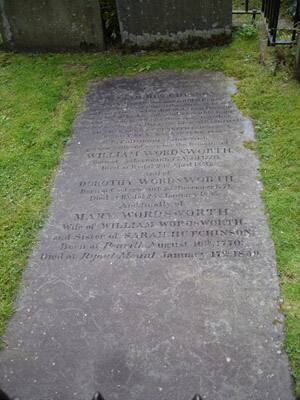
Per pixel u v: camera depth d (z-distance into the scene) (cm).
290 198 156
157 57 242
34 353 124
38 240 153
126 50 250
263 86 210
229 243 145
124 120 202
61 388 117
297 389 111
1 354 125
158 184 168
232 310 128
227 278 136
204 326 125
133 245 148
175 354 120
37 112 210
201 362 118
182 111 203
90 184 172
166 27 241
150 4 233
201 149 181
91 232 153
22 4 239
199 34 243
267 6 233
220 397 111
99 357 121
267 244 144
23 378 119
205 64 231
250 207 156
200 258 142
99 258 145
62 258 146
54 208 163
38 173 178
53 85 227
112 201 163
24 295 137
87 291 137
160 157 180
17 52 257
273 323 124
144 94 217
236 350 120
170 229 151
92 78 231
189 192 163
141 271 140
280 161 171
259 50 234
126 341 124
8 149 191
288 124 187
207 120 196
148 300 133
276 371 115
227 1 231
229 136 186
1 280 141
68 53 253
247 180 165
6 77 237
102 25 244
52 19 243
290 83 210
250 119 193
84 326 128
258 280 134
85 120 204
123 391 115
